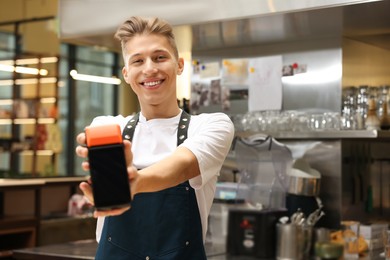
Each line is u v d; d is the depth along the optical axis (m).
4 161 9.94
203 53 3.93
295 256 3.10
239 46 3.77
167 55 1.70
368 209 3.56
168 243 1.74
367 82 3.63
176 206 1.75
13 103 7.77
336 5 2.70
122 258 1.76
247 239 3.21
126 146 1.17
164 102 1.78
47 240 5.39
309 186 3.20
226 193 3.36
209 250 3.35
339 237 3.10
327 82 3.44
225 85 3.82
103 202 1.12
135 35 1.70
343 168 3.31
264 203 3.34
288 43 3.58
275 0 2.86
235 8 2.97
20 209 5.67
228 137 1.67
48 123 7.93
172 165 1.46
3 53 9.79
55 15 9.80
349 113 3.35
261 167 3.37
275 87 3.62
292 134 3.27
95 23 3.41
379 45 3.72
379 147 3.67
